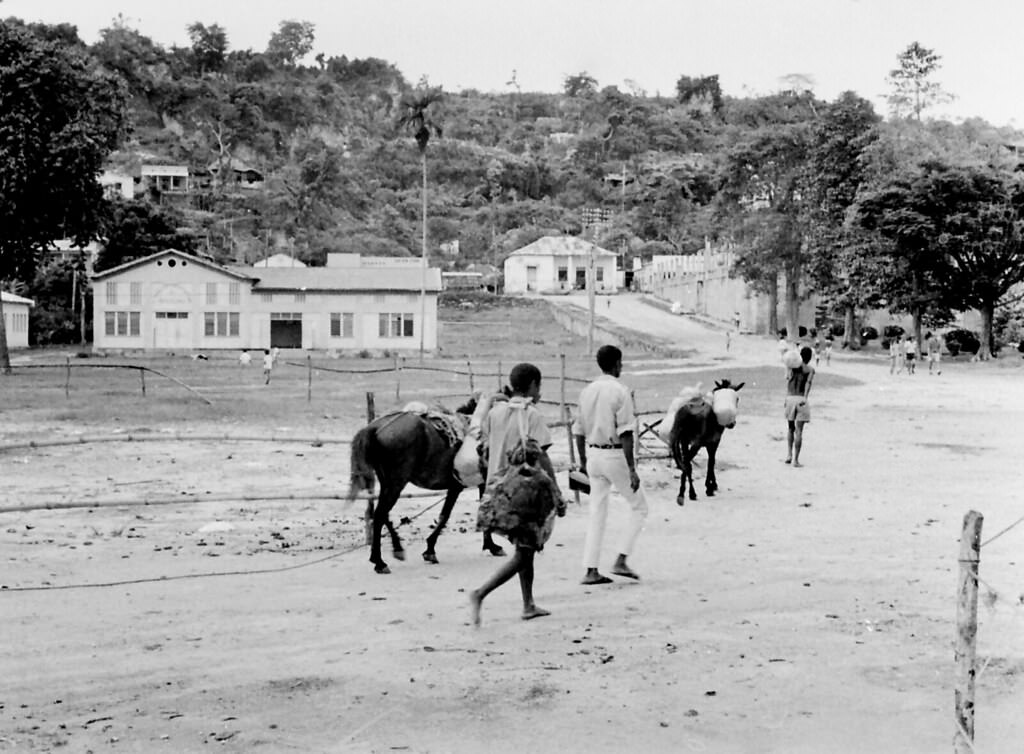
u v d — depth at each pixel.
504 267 139.25
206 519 14.42
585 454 11.08
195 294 72.56
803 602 10.06
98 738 6.61
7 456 20.23
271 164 178.88
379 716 7.02
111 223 54.53
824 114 73.25
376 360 67.19
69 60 50.34
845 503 16.06
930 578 11.07
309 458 20.53
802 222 74.50
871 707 7.26
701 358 61.38
